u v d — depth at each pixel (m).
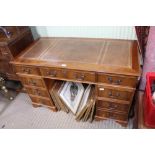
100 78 1.36
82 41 1.72
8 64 1.86
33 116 1.95
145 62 1.38
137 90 1.53
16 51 1.76
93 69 1.31
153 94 1.18
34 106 2.06
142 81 1.48
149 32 1.23
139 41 1.37
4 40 1.66
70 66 1.37
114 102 1.50
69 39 1.79
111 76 1.30
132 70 1.25
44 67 1.48
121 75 1.26
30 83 1.74
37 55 1.58
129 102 1.44
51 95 1.80
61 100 1.82
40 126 1.82
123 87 1.34
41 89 1.76
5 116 2.00
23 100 2.20
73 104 1.79
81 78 1.42
